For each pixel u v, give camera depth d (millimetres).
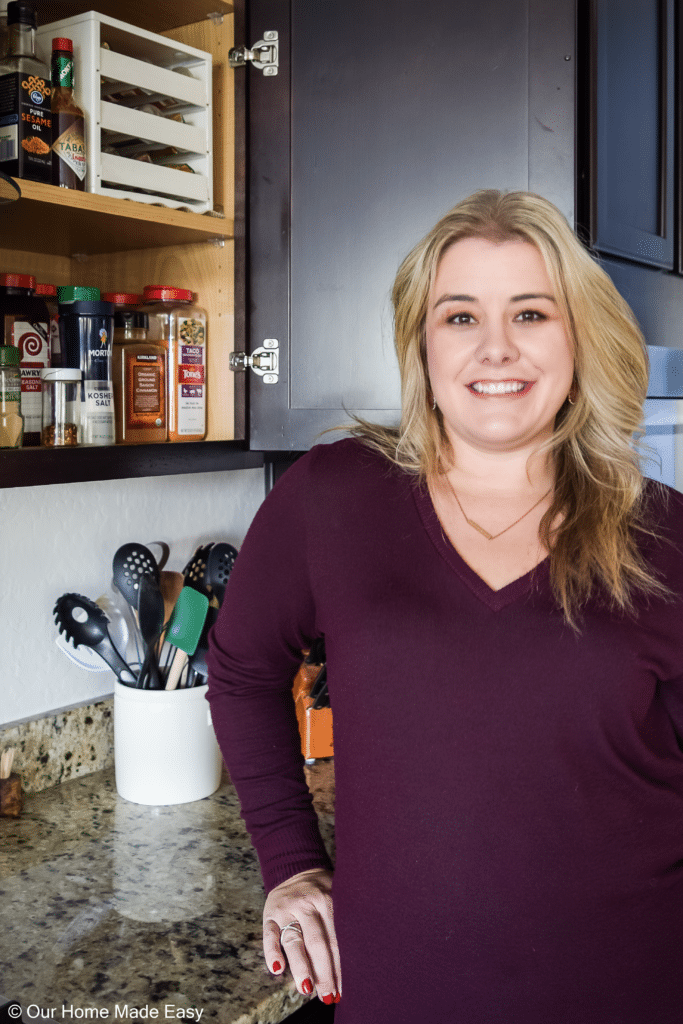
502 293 944
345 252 1383
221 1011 958
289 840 1088
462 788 886
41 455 1168
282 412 1444
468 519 979
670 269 1601
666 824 913
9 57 1189
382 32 1326
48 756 1512
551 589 910
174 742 1447
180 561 1757
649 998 894
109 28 1268
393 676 913
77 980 1006
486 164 1289
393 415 1380
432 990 901
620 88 1385
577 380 1036
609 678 879
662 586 930
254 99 1409
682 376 1697
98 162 1250
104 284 1620
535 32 1248
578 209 1300
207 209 1420
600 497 959
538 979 882
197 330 1475
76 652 1523
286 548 1042
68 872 1243
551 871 876
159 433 1439
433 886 893
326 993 984
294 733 1140
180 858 1289
